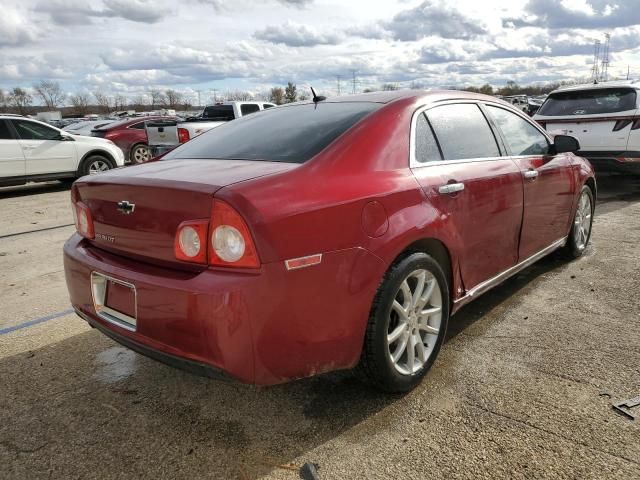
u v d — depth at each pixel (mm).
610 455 2385
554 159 4512
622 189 9094
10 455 2531
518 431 2572
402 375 2875
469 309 4094
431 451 2457
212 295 2213
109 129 15234
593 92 8273
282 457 2463
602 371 3094
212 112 14586
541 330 3674
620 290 4359
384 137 2953
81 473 2400
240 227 2250
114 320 2664
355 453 2467
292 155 2793
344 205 2525
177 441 2605
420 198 2912
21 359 3486
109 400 2984
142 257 2594
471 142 3590
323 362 2518
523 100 33406
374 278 2611
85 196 2910
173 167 2889
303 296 2373
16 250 6312
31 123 10844
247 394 3000
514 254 3912
